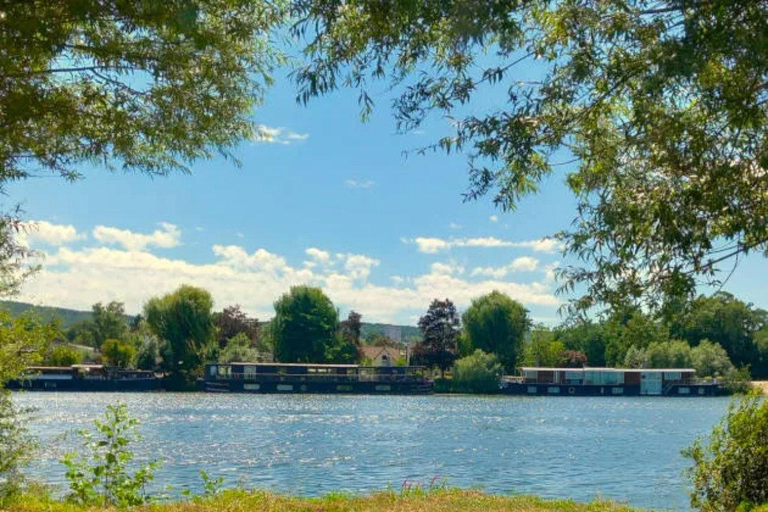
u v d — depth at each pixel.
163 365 108.19
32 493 13.07
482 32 6.71
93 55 8.48
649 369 111.19
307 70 7.73
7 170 9.32
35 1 7.44
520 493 27.09
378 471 33.72
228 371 106.81
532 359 121.44
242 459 37.38
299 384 108.06
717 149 7.73
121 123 9.05
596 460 37.78
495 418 67.69
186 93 9.21
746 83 7.45
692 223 7.76
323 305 119.75
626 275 8.29
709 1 6.62
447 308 122.00
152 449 40.66
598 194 8.66
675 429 57.53
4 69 7.82
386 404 87.06
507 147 7.68
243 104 9.71
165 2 6.88
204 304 108.06
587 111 7.89
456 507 12.46
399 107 8.11
